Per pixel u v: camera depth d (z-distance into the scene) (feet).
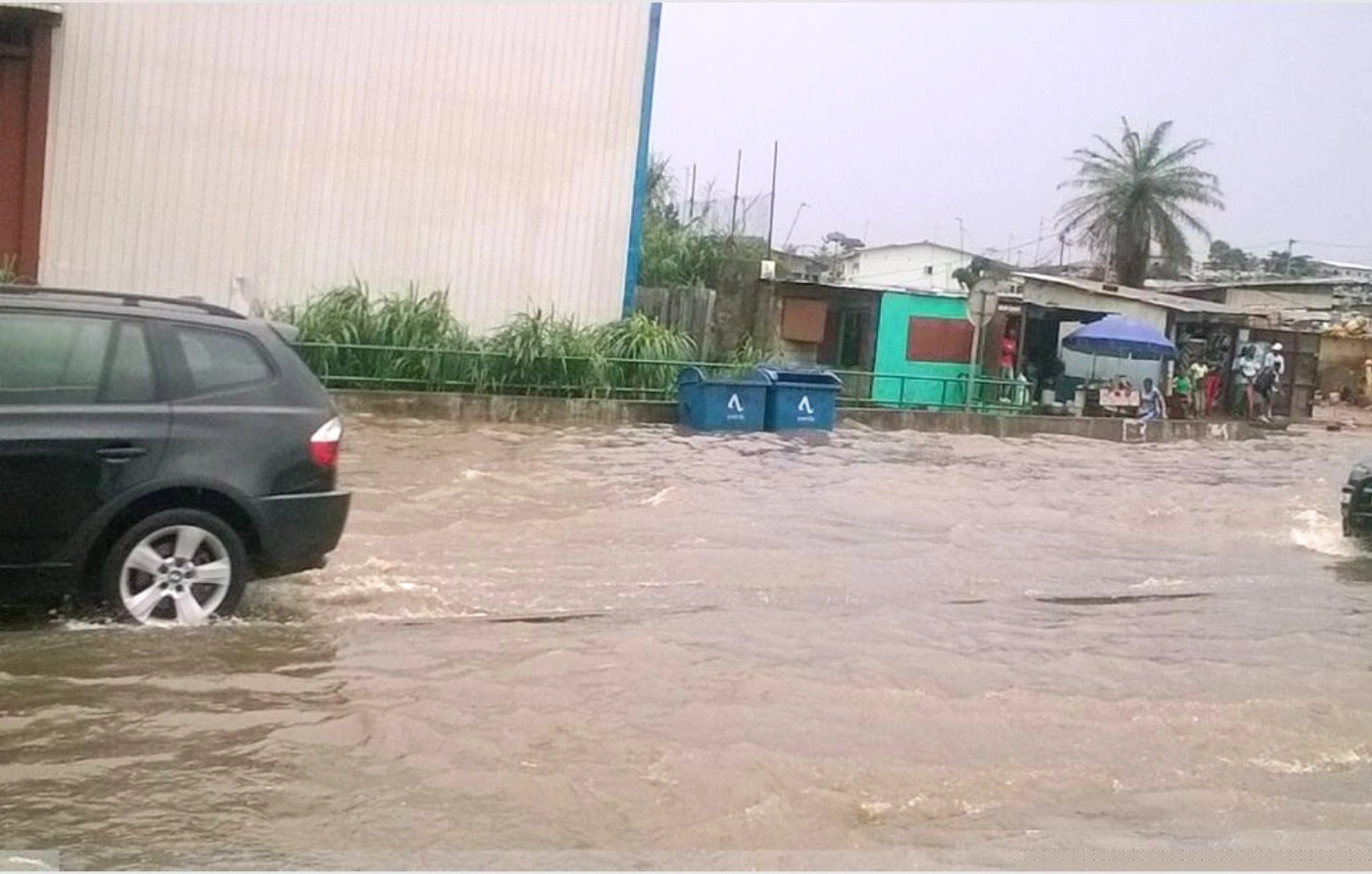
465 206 75.87
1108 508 51.24
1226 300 151.53
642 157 79.41
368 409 64.54
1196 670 26.73
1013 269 129.70
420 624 26.17
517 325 72.74
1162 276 166.91
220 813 16.69
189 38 68.69
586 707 21.67
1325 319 133.08
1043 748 21.16
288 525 24.97
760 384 70.85
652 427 69.05
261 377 25.20
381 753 18.97
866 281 149.48
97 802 16.81
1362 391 125.29
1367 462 44.32
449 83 74.69
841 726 21.52
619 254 79.51
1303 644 29.71
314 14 71.20
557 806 17.49
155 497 24.04
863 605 31.09
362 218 73.61
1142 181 160.45
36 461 22.94
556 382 72.08
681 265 97.09
